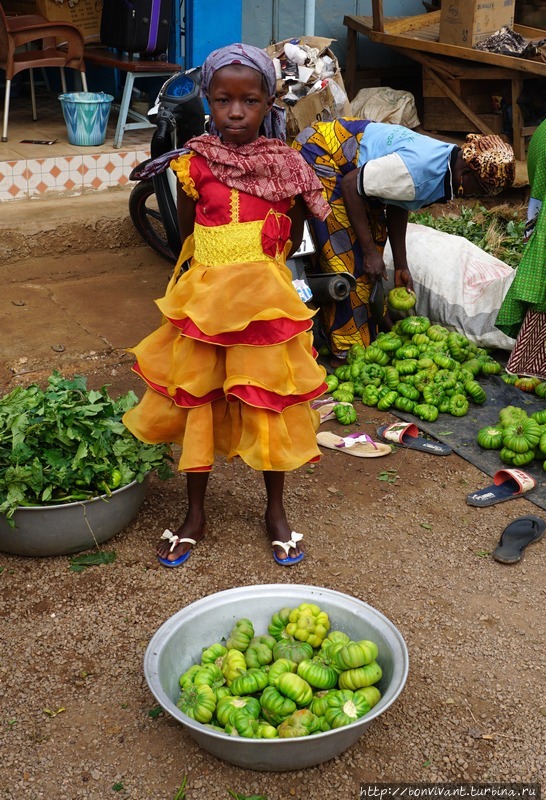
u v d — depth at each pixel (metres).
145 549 3.66
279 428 3.23
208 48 7.89
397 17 10.08
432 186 4.70
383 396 4.92
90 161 7.14
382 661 2.82
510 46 8.38
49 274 6.39
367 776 2.66
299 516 3.93
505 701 2.95
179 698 2.80
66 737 2.76
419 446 4.53
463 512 4.02
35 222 6.48
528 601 3.45
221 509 3.95
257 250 3.15
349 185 4.82
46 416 3.45
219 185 3.10
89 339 5.48
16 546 3.49
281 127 3.38
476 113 8.85
